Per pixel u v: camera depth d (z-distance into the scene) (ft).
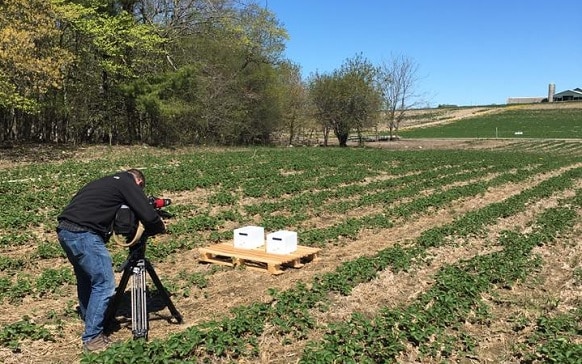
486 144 184.44
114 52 113.29
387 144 191.21
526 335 25.39
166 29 128.98
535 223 49.75
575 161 112.37
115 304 23.21
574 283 33.32
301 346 23.17
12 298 27.94
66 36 111.24
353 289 30.40
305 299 27.76
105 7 115.85
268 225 46.91
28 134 114.62
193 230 43.73
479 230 46.14
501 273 33.55
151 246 37.14
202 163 86.33
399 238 44.29
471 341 24.13
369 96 181.37
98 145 117.60
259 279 32.42
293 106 186.09
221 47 146.51
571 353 21.84
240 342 22.22
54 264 34.68
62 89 110.42
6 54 81.41
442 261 37.27
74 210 21.77
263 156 103.04
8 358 21.33
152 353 20.11
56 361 21.35
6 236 39.47
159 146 126.72
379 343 22.54
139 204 22.18
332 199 60.75
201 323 24.20
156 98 118.62
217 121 145.28
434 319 25.77
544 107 398.62
